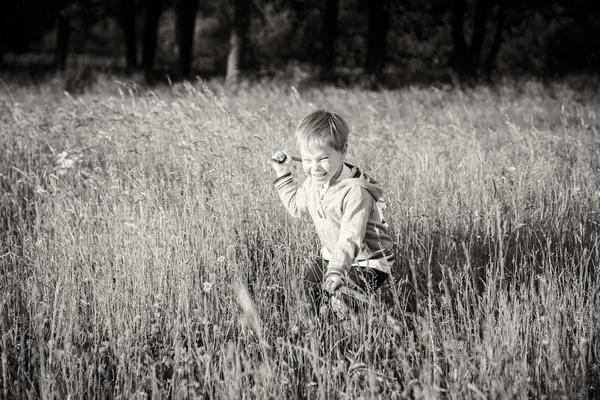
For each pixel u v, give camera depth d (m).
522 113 13.09
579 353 3.37
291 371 3.24
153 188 5.43
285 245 4.45
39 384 3.15
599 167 6.74
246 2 23.94
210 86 19.92
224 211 4.92
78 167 6.53
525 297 3.75
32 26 34.34
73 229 4.80
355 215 3.46
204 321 3.59
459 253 4.56
